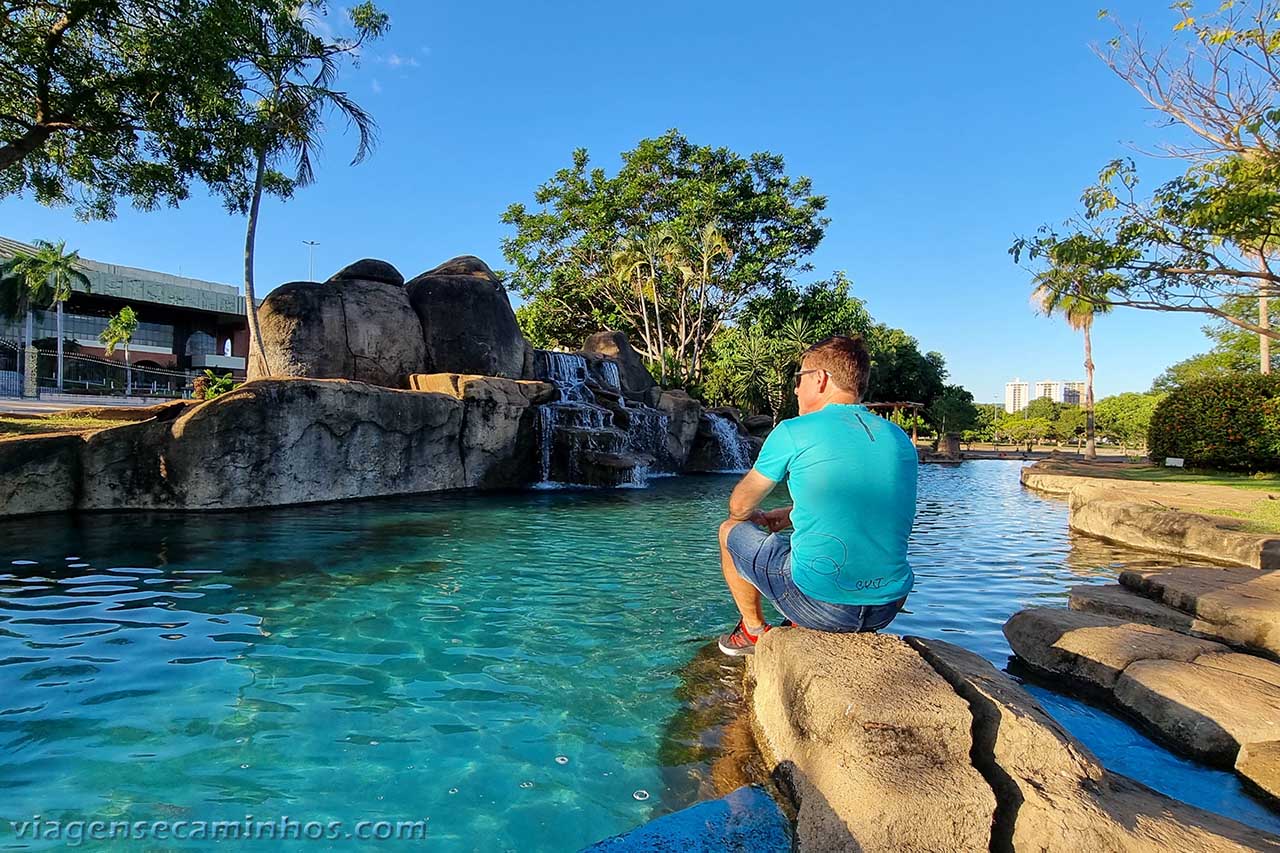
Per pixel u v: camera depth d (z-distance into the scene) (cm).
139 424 936
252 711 320
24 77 1182
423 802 249
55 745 281
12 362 4950
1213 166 852
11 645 400
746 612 340
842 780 220
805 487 283
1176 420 1842
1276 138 793
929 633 474
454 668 387
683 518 1039
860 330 3831
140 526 821
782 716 277
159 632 431
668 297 3788
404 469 1262
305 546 727
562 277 3747
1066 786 221
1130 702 342
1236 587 488
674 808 253
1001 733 236
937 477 2286
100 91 1220
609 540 830
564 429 1580
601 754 292
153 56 1203
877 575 279
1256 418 1602
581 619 489
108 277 5450
